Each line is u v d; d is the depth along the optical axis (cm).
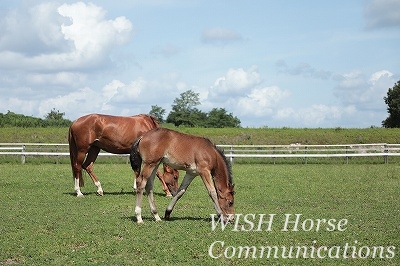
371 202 1734
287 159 4000
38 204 1673
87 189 2133
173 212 1542
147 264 952
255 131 5034
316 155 3694
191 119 8219
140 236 1168
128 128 1933
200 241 1122
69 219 1381
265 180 2447
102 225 1289
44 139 4728
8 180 2358
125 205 1675
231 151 3903
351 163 3797
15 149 4016
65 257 1003
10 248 1059
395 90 7288
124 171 2973
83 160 1914
